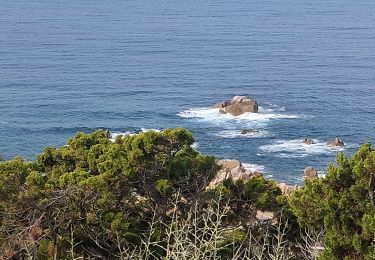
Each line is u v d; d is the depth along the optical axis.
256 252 13.84
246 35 173.62
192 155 23.98
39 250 18.17
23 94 95.00
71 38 162.62
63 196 18.97
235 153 64.88
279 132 72.06
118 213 19.77
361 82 107.12
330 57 137.00
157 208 20.73
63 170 22.44
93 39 162.00
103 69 119.56
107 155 21.56
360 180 17.77
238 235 20.02
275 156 63.53
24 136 73.19
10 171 20.47
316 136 71.00
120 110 85.25
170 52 143.38
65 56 134.38
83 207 19.50
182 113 82.88
